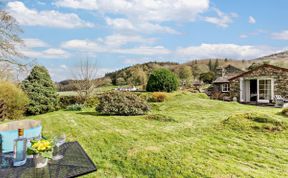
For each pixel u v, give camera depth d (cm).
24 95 1662
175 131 920
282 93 2102
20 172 375
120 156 655
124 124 1115
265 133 836
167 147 713
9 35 1711
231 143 747
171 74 2548
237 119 978
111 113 1462
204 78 4156
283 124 885
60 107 2245
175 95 2167
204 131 902
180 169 548
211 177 504
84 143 801
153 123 1119
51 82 2111
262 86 2255
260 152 663
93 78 2588
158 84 2494
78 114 1581
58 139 487
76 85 2470
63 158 438
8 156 449
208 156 633
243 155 641
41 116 1659
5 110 1527
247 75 2336
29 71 1862
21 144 414
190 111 1484
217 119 1105
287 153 652
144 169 563
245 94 2391
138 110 1437
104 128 1035
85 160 429
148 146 729
